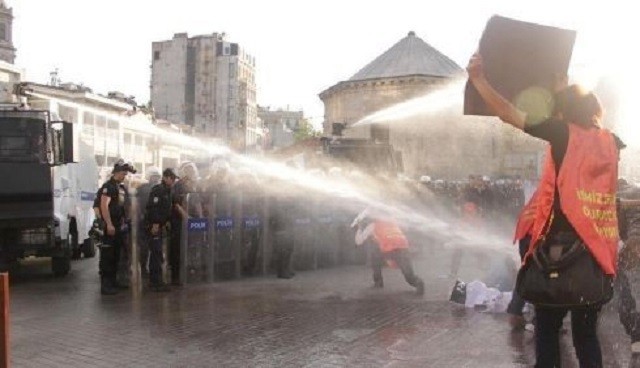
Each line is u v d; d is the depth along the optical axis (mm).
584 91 3830
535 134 3686
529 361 6195
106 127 47125
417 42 58031
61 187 13039
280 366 6098
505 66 3682
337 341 7066
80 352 6676
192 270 11578
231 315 8586
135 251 11594
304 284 11570
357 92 56344
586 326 3969
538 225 3768
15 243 11930
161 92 115438
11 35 91125
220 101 114562
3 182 11562
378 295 10242
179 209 11227
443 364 6105
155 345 6945
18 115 11680
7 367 3943
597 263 3652
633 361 5422
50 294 10484
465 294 9242
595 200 3648
